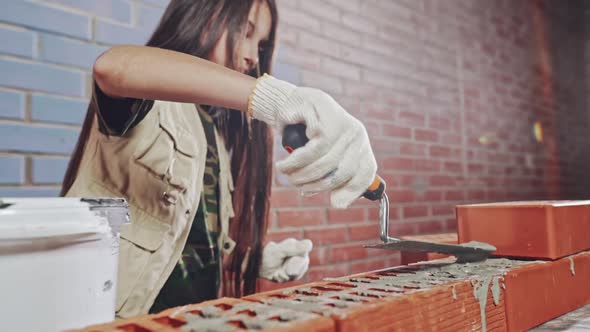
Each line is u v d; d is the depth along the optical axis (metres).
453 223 2.29
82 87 1.16
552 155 3.29
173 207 1.29
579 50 3.79
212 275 1.37
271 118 0.91
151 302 1.24
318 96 0.87
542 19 3.33
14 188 1.05
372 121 1.92
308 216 1.65
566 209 0.93
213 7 1.42
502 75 2.83
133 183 1.22
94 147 1.17
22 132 1.06
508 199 2.77
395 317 0.57
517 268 0.81
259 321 0.50
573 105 3.62
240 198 1.46
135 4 1.26
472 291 0.70
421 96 2.18
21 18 1.07
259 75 1.54
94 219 0.73
